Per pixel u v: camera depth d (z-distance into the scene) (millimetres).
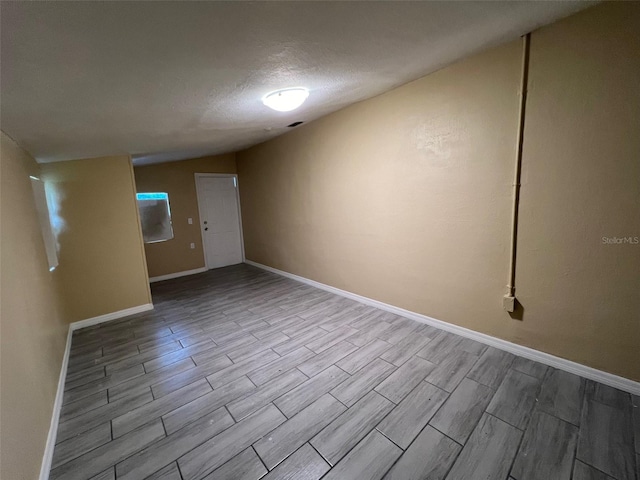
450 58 2205
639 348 1790
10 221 1752
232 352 2613
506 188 2188
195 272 5555
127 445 1665
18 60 1091
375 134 3062
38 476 1409
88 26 983
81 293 3328
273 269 5312
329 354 2494
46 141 2299
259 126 3434
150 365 2465
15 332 1472
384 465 1480
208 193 5641
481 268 2428
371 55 1841
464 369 2189
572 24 1773
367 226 3354
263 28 1264
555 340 2113
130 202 3562
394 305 3227
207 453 1591
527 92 2000
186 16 1052
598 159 1787
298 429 1725
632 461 1434
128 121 2201
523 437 1596
